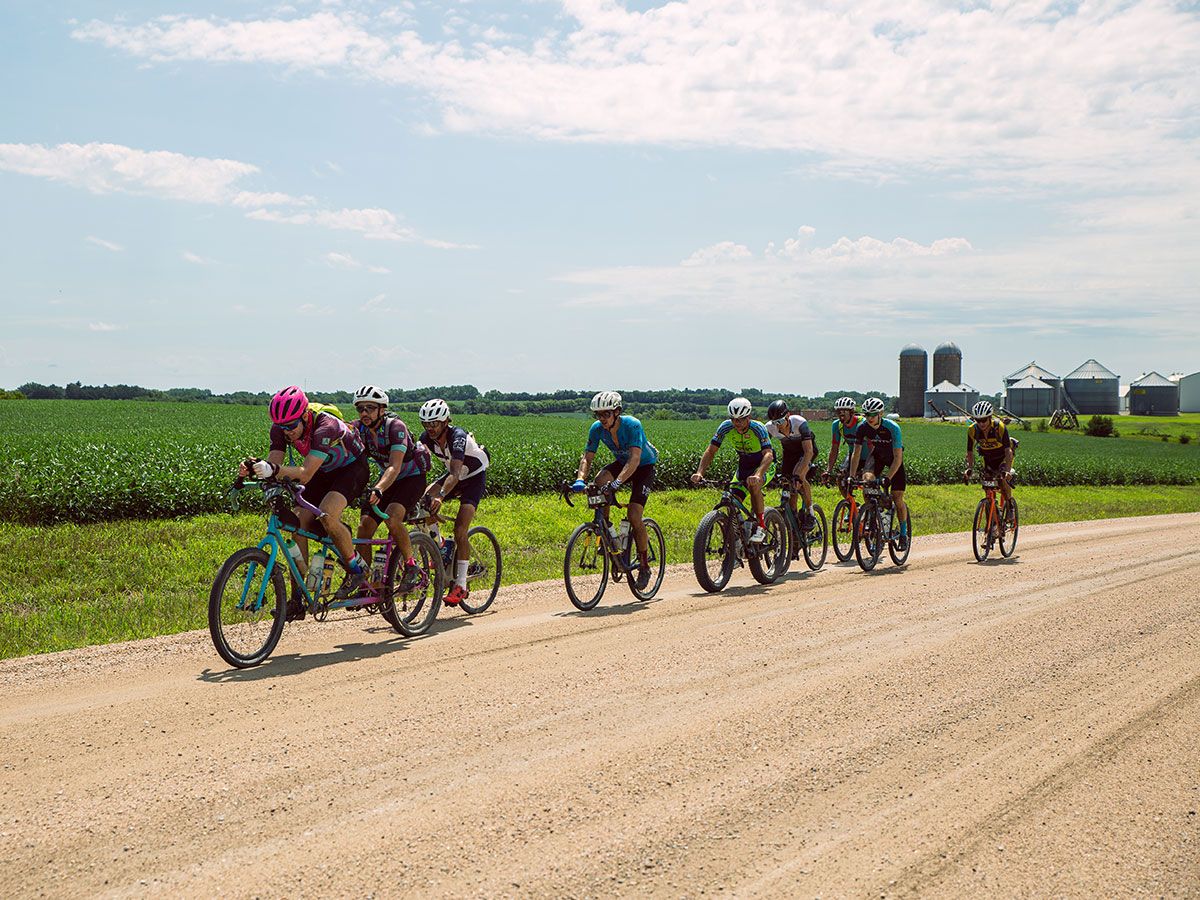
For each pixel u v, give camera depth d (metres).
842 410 11.82
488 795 4.00
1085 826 3.78
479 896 3.13
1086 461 39.50
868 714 5.23
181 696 5.59
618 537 8.99
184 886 3.20
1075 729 5.00
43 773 4.27
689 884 3.24
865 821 3.80
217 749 4.59
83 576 10.98
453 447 8.41
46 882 3.23
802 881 3.28
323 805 3.89
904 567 11.84
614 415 8.96
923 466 30.64
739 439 10.12
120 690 5.78
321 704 5.40
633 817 3.79
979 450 12.47
